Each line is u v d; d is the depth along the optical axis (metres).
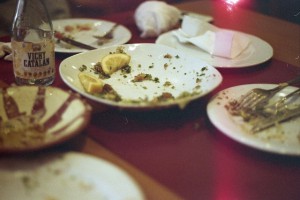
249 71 0.56
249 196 0.33
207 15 0.79
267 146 0.35
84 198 0.28
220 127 0.38
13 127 0.36
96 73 0.50
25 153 0.32
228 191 0.33
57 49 0.57
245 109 0.42
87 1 0.99
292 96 0.46
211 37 0.61
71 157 0.32
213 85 0.45
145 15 0.68
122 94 0.47
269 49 0.62
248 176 0.35
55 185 0.30
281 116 0.42
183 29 0.66
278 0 0.93
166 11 0.69
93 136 0.39
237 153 0.38
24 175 0.30
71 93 0.39
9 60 0.55
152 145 0.39
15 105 0.39
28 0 0.50
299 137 0.39
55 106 0.38
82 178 0.30
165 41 0.63
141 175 0.34
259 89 0.46
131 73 0.52
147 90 0.48
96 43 0.62
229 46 0.58
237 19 0.78
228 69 0.55
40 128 0.36
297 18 0.87
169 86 0.49
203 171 0.35
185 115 0.44
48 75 0.48
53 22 0.70
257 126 0.39
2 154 0.32
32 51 0.46
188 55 0.53
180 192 0.33
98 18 0.75
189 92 0.46
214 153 0.38
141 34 0.68
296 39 0.70
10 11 0.88
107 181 0.29
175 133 0.41
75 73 0.49
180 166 0.36
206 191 0.33
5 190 0.29
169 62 0.53
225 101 0.44
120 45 0.55
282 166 0.37
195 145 0.39
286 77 0.55
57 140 0.33
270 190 0.34
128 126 0.41
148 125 0.42
